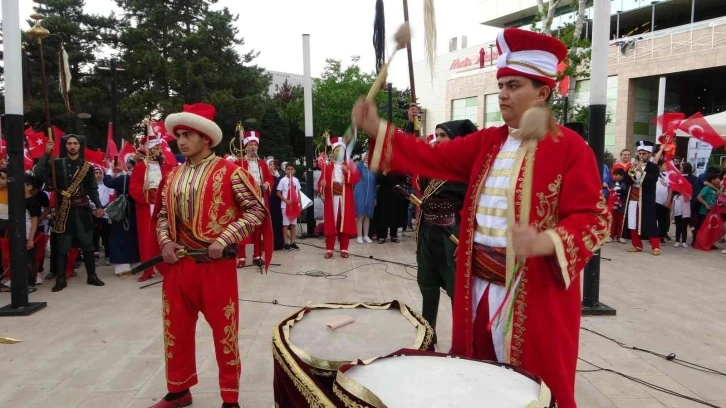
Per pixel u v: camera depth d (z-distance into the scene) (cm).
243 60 2703
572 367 196
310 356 210
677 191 996
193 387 363
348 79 2795
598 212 183
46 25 2373
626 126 2522
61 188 657
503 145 214
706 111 2695
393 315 269
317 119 2811
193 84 2394
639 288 666
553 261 181
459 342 216
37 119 2319
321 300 600
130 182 700
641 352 436
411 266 803
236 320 322
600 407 337
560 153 192
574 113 1359
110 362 413
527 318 191
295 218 966
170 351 321
